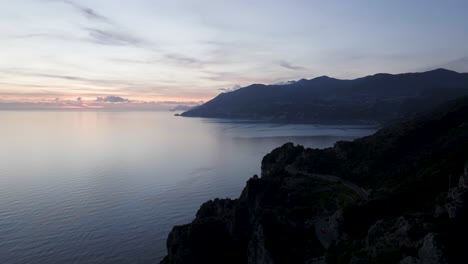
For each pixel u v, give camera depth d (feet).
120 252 300.40
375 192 243.40
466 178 158.30
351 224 199.41
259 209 257.55
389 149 321.93
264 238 216.33
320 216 234.58
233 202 303.89
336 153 363.97
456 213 146.82
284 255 203.72
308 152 379.96
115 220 369.30
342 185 287.69
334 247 192.65
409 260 137.80
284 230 224.12
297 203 263.70
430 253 131.23
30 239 318.45
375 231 169.48
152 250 305.12
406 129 348.38
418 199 201.05
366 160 320.70
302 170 343.87
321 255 195.93
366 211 201.98
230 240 259.39
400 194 208.33
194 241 253.44
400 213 194.49
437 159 262.47
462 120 343.67
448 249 129.59
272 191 285.64
